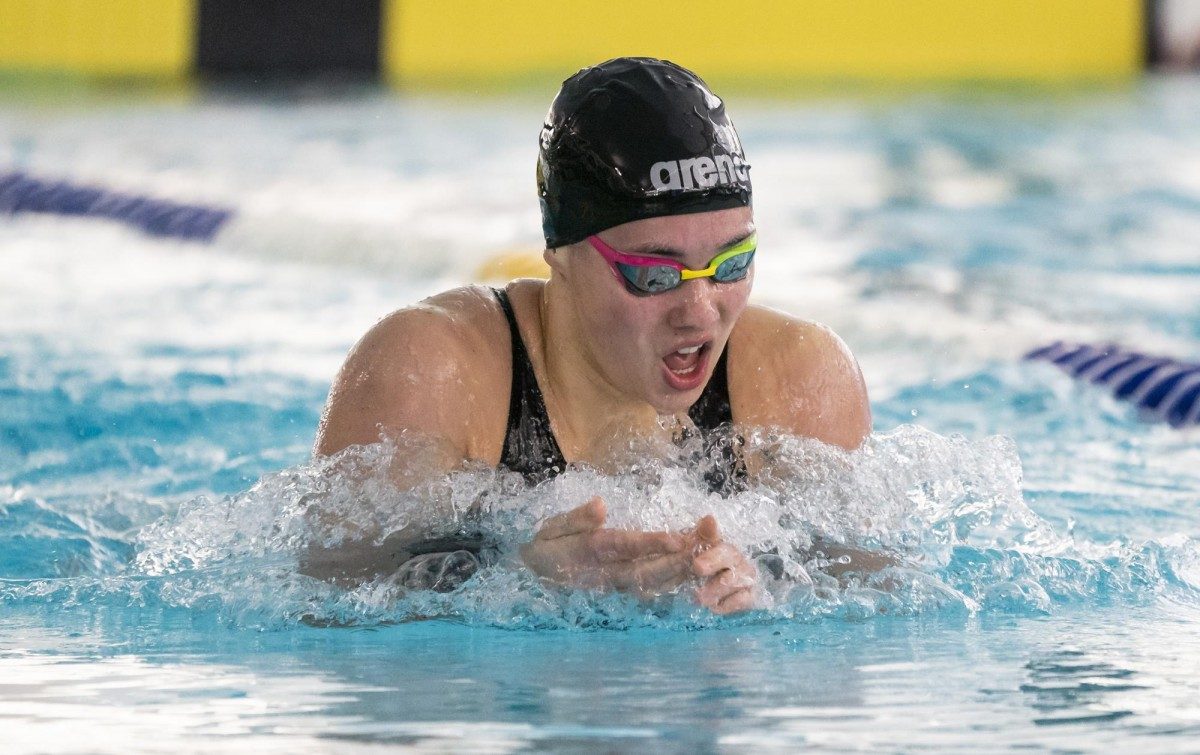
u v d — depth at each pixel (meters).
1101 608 7.99
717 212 7.74
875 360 17.59
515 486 8.51
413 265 23.56
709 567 7.50
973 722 5.55
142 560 8.94
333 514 8.34
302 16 44.78
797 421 8.90
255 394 14.70
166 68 44.81
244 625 7.48
